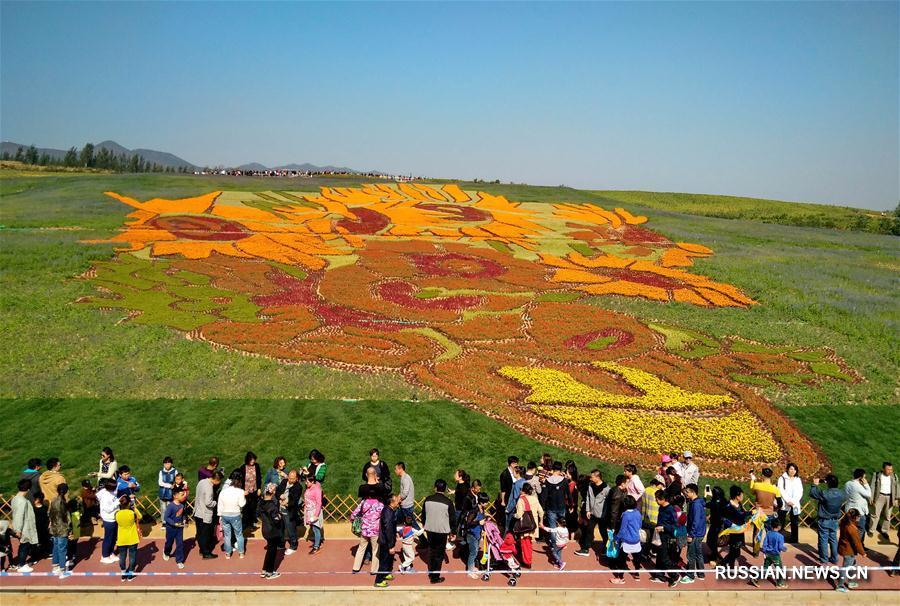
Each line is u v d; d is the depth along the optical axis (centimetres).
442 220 7444
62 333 3722
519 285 5059
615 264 5800
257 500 2028
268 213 7206
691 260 5997
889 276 5703
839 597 1691
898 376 3569
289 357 3516
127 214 6769
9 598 1627
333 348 3659
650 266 5753
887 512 2016
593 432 2742
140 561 1806
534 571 1762
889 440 2797
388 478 1892
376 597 1639
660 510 1731
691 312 4594
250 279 4878
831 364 3672
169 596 1631
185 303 4291
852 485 1936
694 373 3497
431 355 3625
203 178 9306
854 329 4247
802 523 2131
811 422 2956
